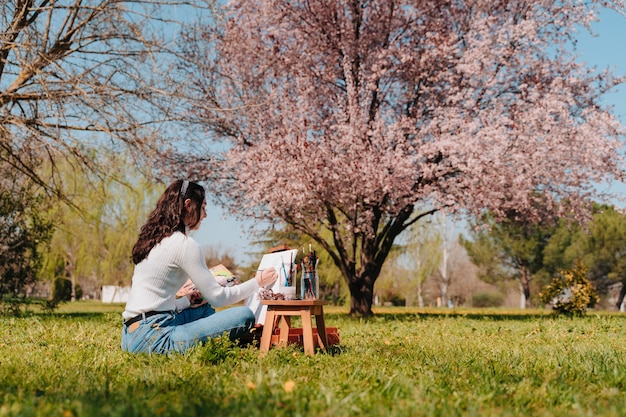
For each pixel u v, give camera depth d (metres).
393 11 14.49
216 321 3.96
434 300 48.41
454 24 14.89
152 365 3.50
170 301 4.03
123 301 43.88
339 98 14.10
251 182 13.25
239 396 2.52
